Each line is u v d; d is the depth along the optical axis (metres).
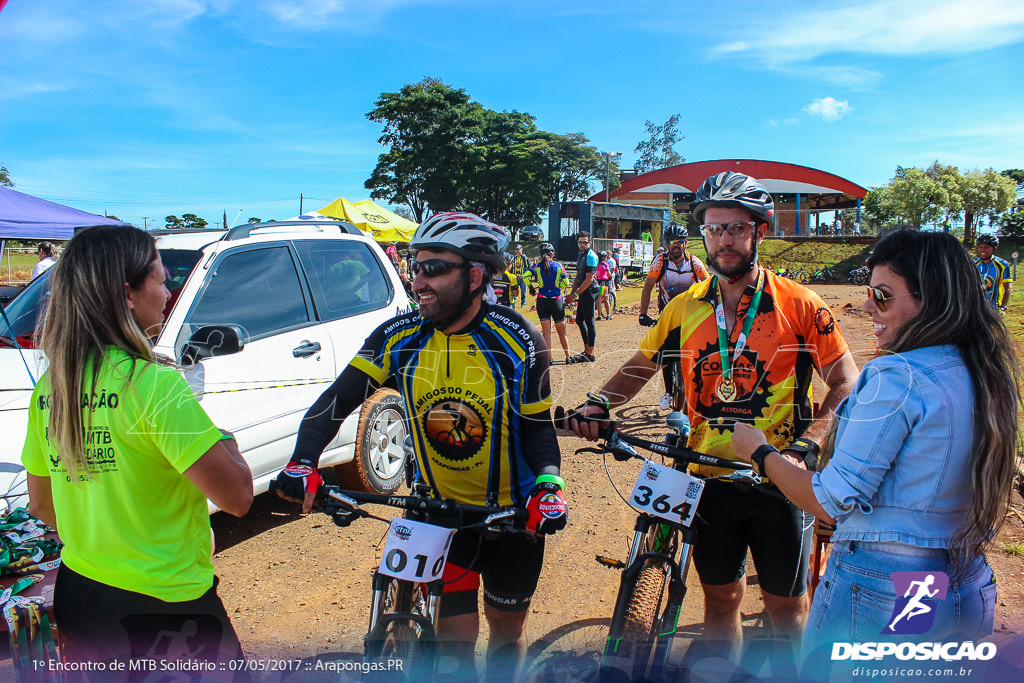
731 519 2.45
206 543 1.87
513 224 33.25
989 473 1.61
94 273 1.65
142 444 1.68
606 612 3.21
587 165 34.59
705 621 2.61
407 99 32.16
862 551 1.75
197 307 3.63
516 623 2.31
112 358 1.67
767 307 2.35
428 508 2.04
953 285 1.65
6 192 10.55
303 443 2.12
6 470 2.81
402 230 19.03
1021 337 7.42
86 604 1.77
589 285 8.54
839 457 1.70
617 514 4.37
